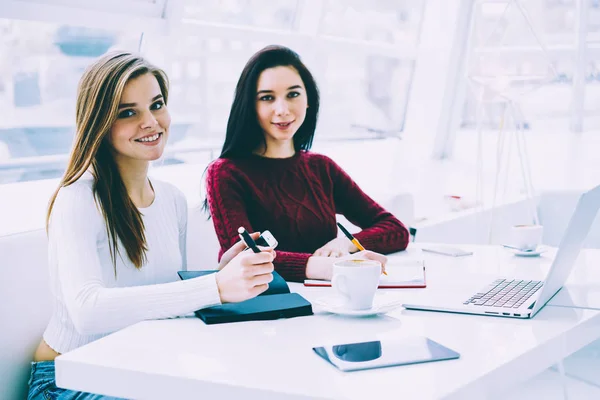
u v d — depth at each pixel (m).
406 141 5.12
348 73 4.56
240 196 2.05
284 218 2.09
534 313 1.36
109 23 2.76
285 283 1.56
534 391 1.72
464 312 1.38
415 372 1.04
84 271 1.45
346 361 1.08
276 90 2.08
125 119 1.64
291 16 4.04
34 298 1.83
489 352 1.14
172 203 1.90
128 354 1.15
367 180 3.98
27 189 2.82
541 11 4.94
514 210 3.54
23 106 3.12
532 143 5.05
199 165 3.76
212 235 2.38
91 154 1.59
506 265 1.85
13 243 1.80
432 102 4.94
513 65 3.25
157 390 1.06
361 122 4.88
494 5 3.23
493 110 5.08
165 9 3.06
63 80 3.20
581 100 5.15
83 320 1.37
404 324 1.31
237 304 1.41
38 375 1.60
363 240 1.99
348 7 4.26
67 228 1.50
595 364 1.86
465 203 3.62
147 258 1.69
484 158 4.87
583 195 1.41
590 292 1.55
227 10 3.56
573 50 5.03
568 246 1.46
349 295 1.36
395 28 4.75
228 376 1.04
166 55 3.35
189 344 1.20
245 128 2.12
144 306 1.36
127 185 1.73
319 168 2.26
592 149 4.79
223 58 3.65
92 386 1.12
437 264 1.88
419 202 3.63
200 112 3.72
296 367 1.07
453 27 4.76
